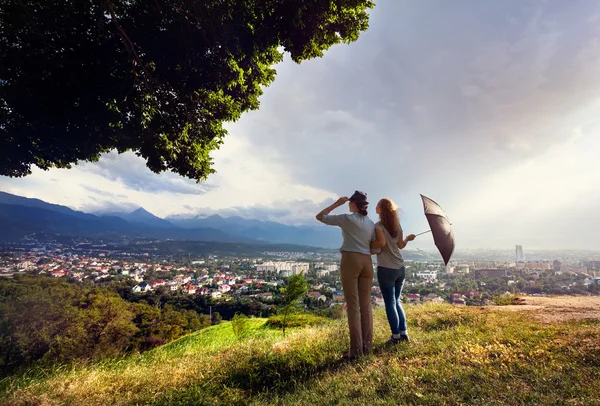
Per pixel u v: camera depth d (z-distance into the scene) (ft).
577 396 7.60
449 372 9.96
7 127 24.57
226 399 10.98
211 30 23.38
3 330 38.40
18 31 21.33
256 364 14.05
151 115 23.99
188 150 29.86
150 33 24.03
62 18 21.56
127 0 23.30
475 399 7.96
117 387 12.59
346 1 23.07
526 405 7.43
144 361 18.22
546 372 9.16
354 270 13.08
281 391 11.23
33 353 33.35
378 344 15.01
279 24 24.50
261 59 28.22
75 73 21.95
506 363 10.36
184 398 11.05
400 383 9.48
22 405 10.58
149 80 24.45
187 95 26.91
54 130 25.08
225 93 28.94
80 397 11.39
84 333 50.03
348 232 13.43
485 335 14.26
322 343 16.21
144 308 101.14
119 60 23.76
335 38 26.05
